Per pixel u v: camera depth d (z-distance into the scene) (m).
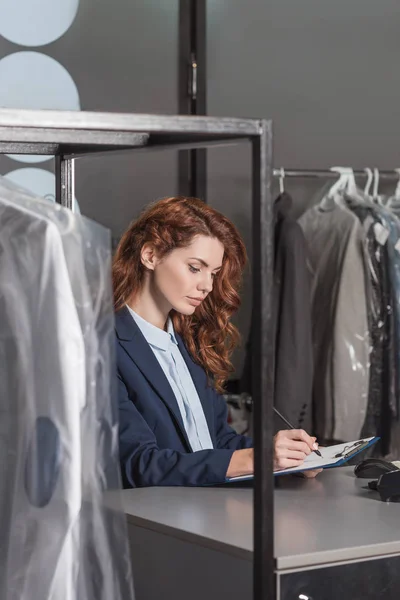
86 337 1.30
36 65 3.44
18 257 1.29
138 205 3.62
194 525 1.64
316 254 3.62
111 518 1.32
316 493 1.95
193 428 2.22
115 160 3.57
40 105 3.45
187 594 1.61
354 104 4.03
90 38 3.54
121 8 3.58
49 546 1.28
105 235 1.33
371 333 3.47
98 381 1.32
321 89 3.96
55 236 1.27
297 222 3.52
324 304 3.57
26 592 1.29
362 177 4.05
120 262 2.27
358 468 2.13
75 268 1.30
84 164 3.52
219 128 1.39
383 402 3.49
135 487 2.00
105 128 1.35
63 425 1.26
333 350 3.46
